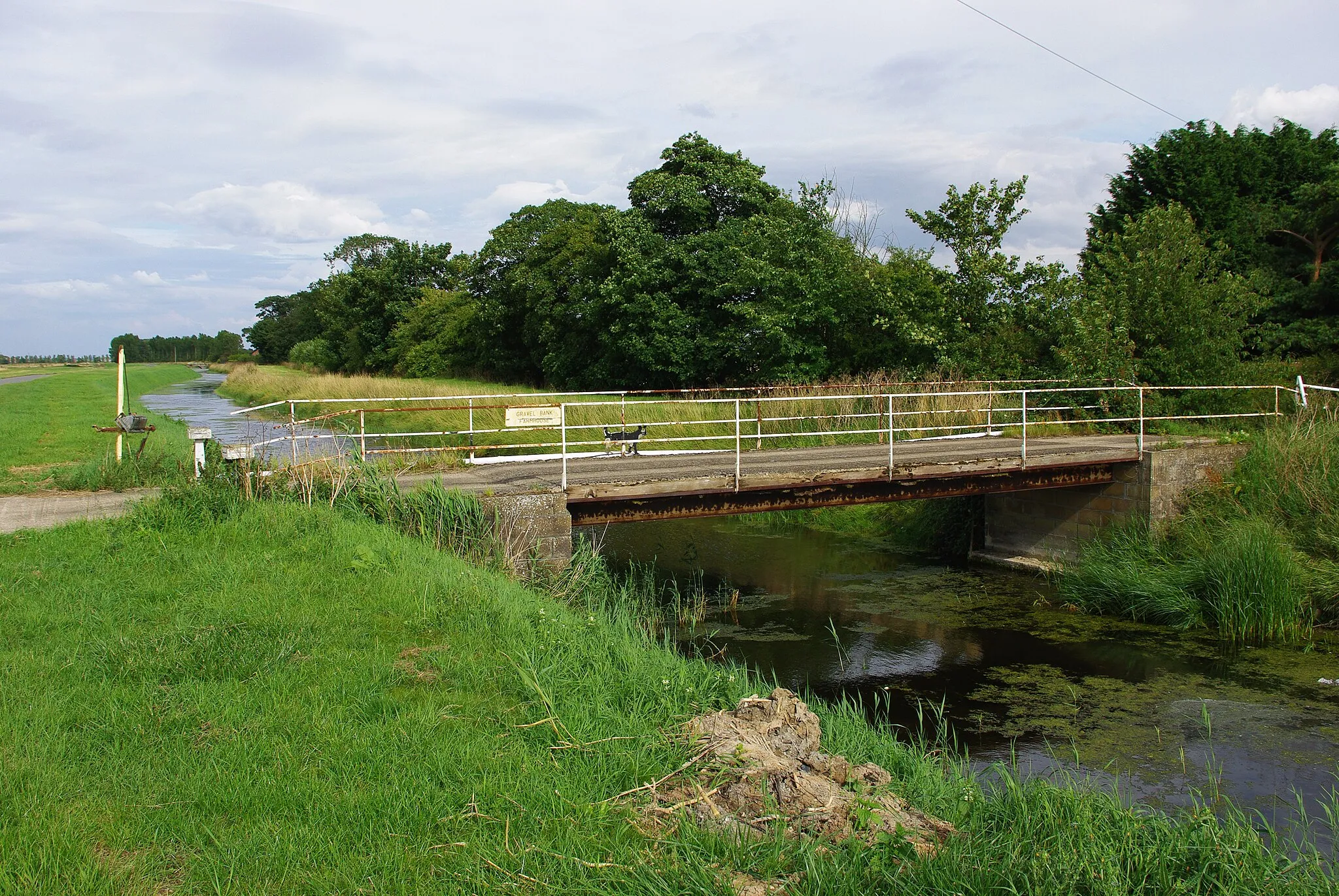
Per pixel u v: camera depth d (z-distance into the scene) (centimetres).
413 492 1029
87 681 566
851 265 2639
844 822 460
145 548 852
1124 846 477
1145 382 2002
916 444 1723
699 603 1270
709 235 2892
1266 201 2633
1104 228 2819
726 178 3025
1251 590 1161
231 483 1001
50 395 3488
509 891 383
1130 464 1447
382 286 6188
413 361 5200
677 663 709
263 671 595
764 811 462
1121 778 745
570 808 457
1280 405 1900
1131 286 2078
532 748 525
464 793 460
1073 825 508
